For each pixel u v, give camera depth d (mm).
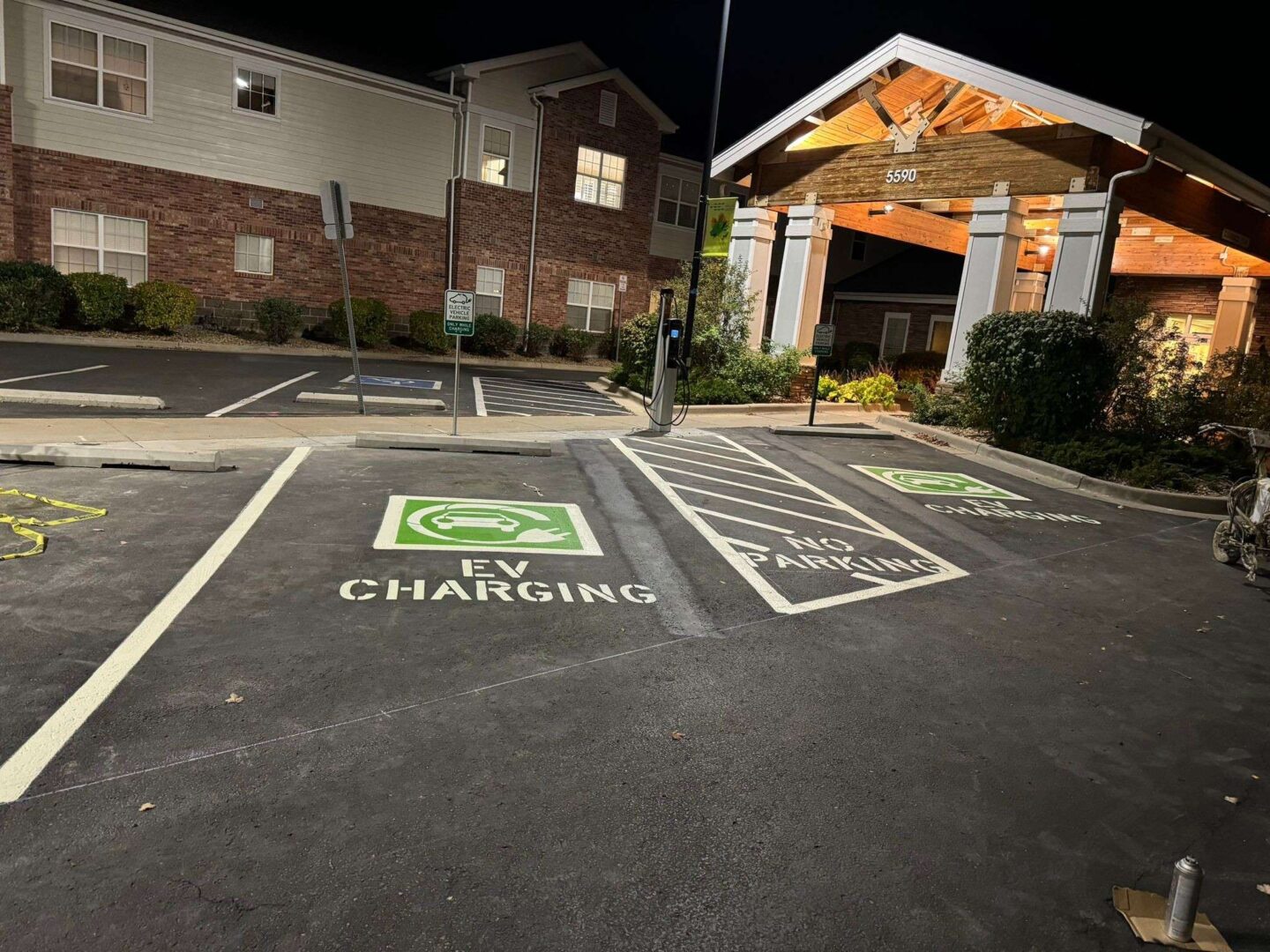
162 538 6445
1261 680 5527
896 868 3318
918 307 28734
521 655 4965
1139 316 13477
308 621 5188
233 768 3627
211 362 17656
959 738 4422
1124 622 6453
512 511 7969
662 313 13492
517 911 2928
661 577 6562
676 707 4504
